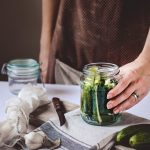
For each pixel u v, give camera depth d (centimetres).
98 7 121
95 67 83
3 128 74
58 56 133
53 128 78
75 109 88
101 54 128
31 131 78
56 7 126
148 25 119
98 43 126
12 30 133
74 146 72
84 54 129
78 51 129
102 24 123
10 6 130
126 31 122
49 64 135
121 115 83
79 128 78
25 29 133
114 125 79
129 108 91
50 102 92
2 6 130
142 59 109
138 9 118
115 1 119
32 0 128
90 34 125
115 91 79
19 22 132
